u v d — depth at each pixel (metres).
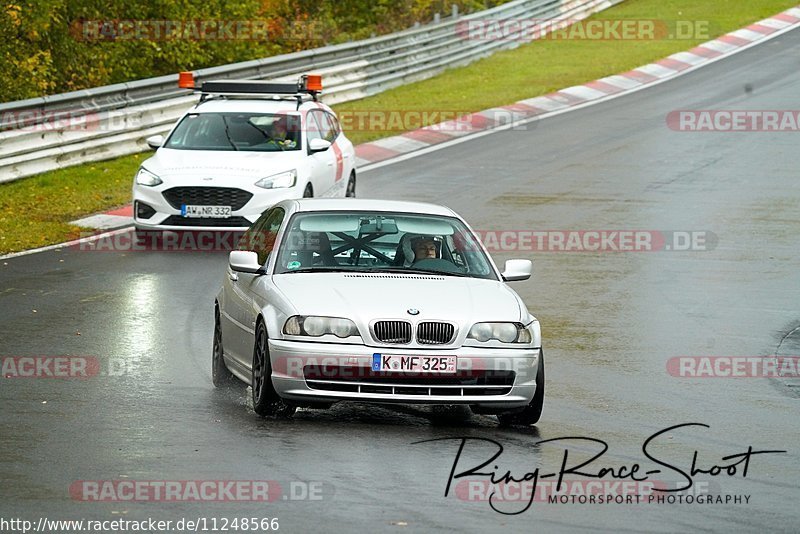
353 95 91.56
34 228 52.00
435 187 64.00
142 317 37.97
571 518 21.00
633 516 21.27
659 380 32.72
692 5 146.12
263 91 56.22
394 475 23.11
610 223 56.53
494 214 57.75
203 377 31.42
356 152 73.81
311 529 19.84
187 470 22.98
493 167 70.38
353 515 20.61
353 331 26.25
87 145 65.75
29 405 27.81
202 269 45.62
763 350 36.69
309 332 26.28
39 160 62.56
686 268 48.59
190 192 49.34
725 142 79.50
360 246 29.69
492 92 96.38
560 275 46.91
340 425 26.97
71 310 38.59
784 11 142.62
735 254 51.25
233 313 29.84
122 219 54.84
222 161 50.62
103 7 89.44
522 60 112.88
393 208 31.19
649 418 28.77
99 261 46.62
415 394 26.23
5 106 60.38
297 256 29.31
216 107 54.34
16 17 79.88
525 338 26.97
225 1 95.19
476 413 28.39
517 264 30.19
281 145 52.56
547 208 59.53
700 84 102.44
